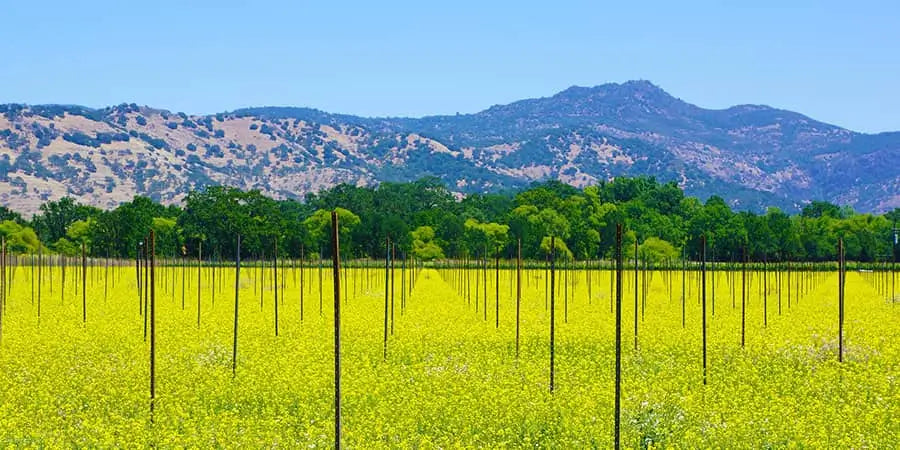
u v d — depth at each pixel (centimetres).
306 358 3128
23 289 6631
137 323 4206
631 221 12075
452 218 11375
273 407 2378
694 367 2941
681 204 14850
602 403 2327
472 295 6488
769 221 11456
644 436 2048
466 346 3550
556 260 9931
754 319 4616
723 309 5344
